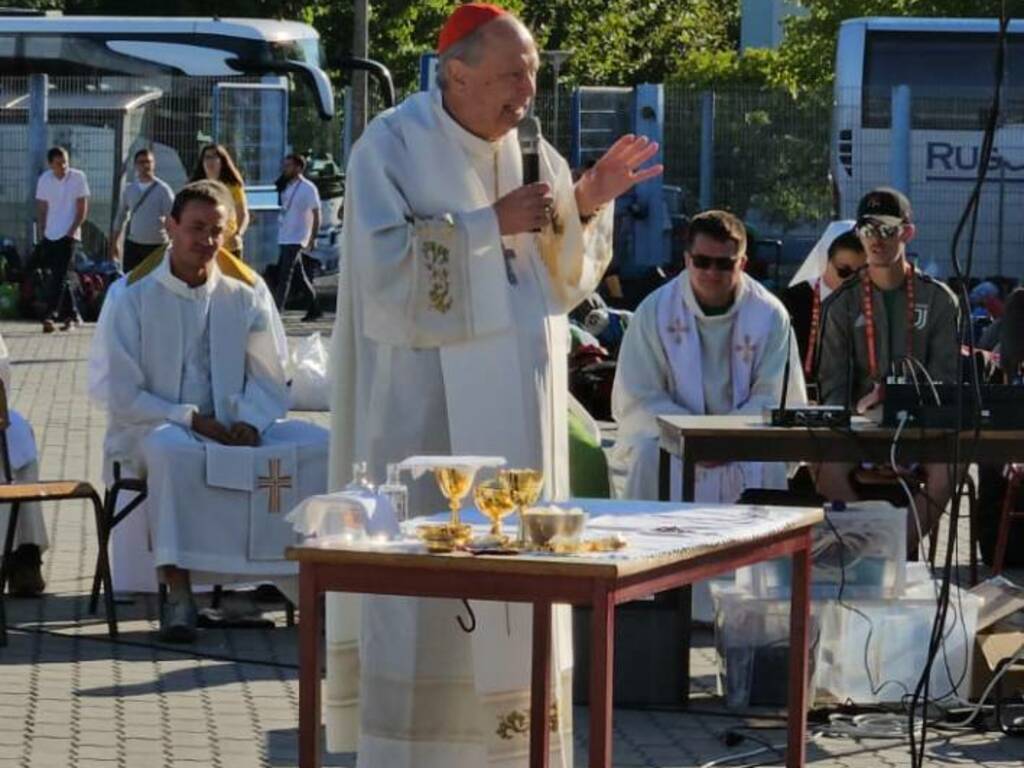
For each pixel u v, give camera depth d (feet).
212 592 41.34
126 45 133.59
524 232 24.61
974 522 41.73
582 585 20.31
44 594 41.45
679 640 33.27
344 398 25.89
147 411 38.99
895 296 39.91
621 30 196.54
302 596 21.35
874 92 122.52
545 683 23.18
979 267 118.42
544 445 25.36
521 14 178.19
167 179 123.95
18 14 134.92
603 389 68.74
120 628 38.45
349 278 25.54
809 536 25.27
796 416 32.63
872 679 33.12
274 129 125.08
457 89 24.97
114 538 40.29
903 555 33.37
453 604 24.91
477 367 25.00
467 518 23.68
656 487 39.01
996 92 28.19
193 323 39.70
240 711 32.37
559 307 25.73
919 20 130.11
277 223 125.08
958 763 30.17
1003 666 32.48
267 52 133.08
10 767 28.91
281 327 40.42
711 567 22.52
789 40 179.22
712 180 120.98
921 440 32.42
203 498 38.14
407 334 24.73
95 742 30.35
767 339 39.52
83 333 105.81
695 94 121.08
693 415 36.99
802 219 120.57
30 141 121.49
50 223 105.50
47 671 34.88
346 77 164.96
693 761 30.01
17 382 81.05
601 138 122.83
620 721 32.45
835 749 30.91
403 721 25.03
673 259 116.26
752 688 33.27
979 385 31.81
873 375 39.78
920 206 119.24
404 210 24.88
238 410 39.50
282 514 38.42
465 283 24.56
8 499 36.70
